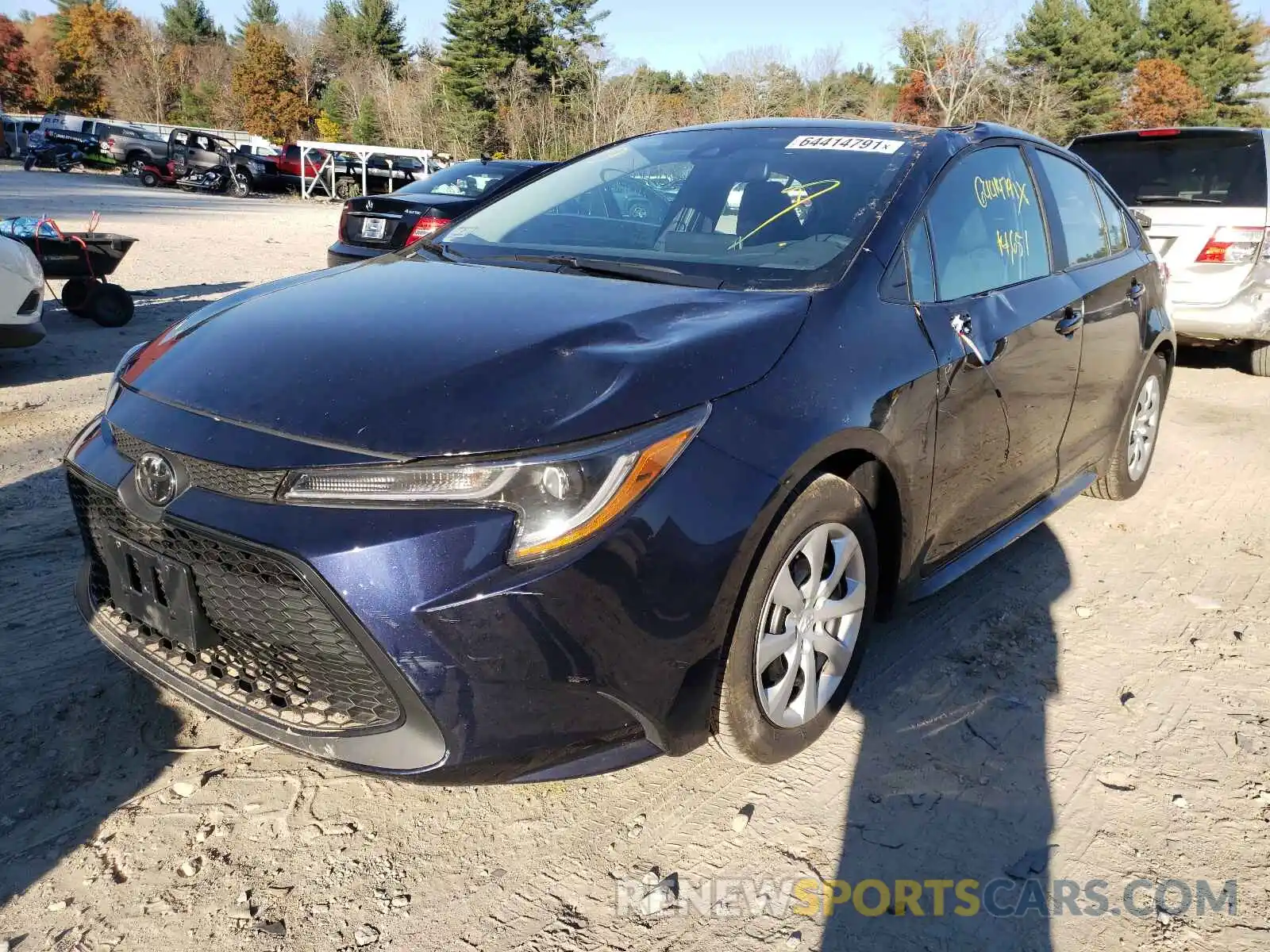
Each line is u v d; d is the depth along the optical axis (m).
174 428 2.19
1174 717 2.97
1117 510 4.78
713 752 2.71
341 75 62.50
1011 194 3.57
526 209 3.53
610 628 2.00
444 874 2.23
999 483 3.33
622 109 43.94
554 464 1.95
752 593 2.26
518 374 2.14
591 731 2.08
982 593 3.76
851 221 2.92
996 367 3.06
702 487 2.09
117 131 34.47
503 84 47.12
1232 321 7.24
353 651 1.99
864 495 2.62
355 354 2.27
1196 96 48.16
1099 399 4.04
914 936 2.11
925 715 2.91
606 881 2.23
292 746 2.11
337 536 1.93
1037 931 2.13
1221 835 2.44
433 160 32.72
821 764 2.67
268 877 2.20
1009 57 45.69
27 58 65.38
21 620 3.20
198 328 2.63
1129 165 7.72
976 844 2.38
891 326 2.69
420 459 1.96
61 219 17.06
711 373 2.22
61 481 4.55
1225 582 3.97
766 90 43.59
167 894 2.13
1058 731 2.87
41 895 2.11
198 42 76.12
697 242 3.04
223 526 2.01
